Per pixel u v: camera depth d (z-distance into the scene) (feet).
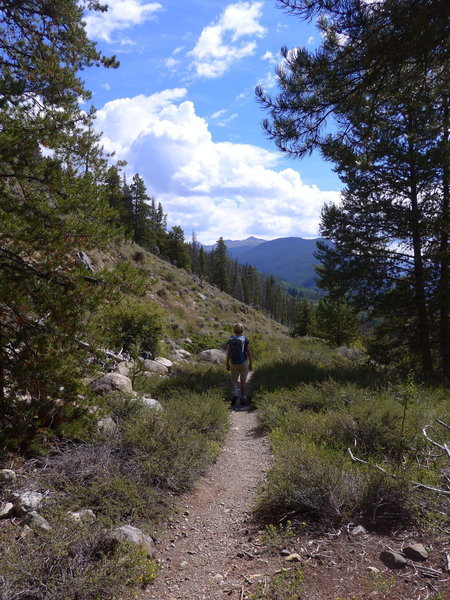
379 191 46.21
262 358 56.03
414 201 45.14
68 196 15.01
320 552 9.82
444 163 36.37
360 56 11.72
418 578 8.39
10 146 13.80
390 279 47.03
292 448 16.25
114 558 8.96
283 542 10.53
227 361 32.96
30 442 13.99
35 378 14.24
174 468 14.48
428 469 13.61
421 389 28.17
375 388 29.84
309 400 26.45
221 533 11.75
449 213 42.78
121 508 11.60
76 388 15.56
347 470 13.61
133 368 27.84
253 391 34.22
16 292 13.94
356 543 10.03
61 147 15.23
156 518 12.27
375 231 47.19
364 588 8.16
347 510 11.51
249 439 22.68
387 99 13.42
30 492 11.88
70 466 13.37
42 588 8.06
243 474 16.98
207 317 108.27
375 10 10.69
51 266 14.98
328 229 49.73
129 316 42.88
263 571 9.34
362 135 14.53
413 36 10.22
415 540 9.96
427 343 46.29
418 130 14.83
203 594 8.69
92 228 15.14
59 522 9.85
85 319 15.65
